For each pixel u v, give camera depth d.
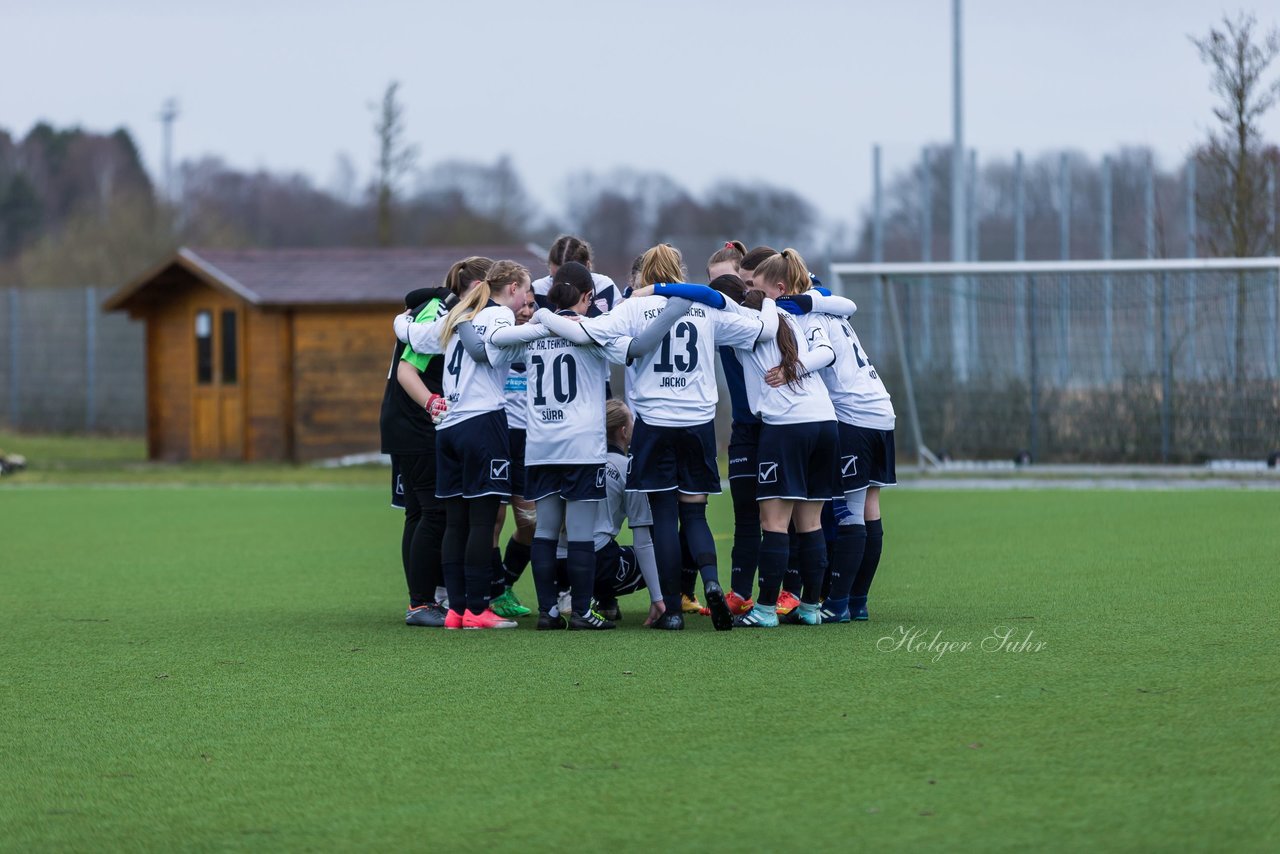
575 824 12.25
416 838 12.01
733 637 21.27
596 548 23.66
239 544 36.81
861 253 99.81
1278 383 55.53
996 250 75.12
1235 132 61.31
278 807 12.94
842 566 22.33
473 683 18.02
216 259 72.94
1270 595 24.33
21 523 42.84
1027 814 12.15
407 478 23.70
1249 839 11.40
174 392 74.25
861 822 12.08
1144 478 53.84
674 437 21.86
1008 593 25.52
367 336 70.00
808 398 21.86
